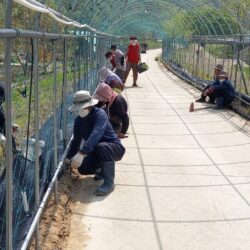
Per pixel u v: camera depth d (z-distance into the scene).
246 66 12.18
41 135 5.04
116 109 7.25
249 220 4.70
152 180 5.83
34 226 3.53
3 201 3.69
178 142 7.89
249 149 7.44
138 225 4.54
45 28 5.48
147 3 21.23
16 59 3.56
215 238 4.30
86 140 5.31
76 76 7.21
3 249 3.46
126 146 7.45
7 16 2.71
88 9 11.25
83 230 4.39
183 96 13.65
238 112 10.55
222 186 5.67
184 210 4.91
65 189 5.27
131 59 15.84
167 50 29.78
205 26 19.30
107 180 5.32
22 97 3.82
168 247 4.12
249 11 12.38
